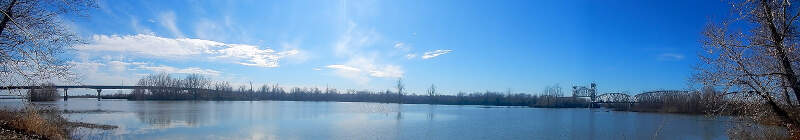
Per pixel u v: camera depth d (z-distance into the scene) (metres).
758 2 16.22
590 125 46.28
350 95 158.75
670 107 70.31
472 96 140.50
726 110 18.39
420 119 52.56
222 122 42.84
